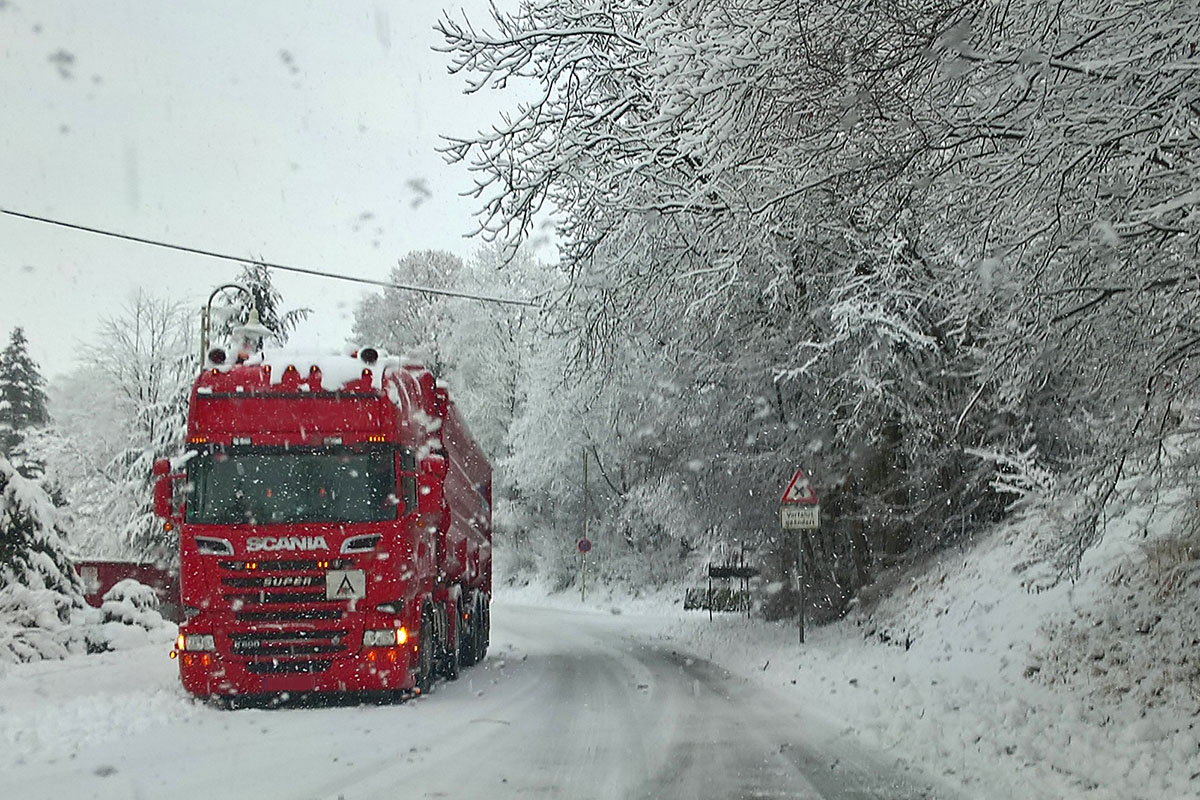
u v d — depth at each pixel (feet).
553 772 32.22
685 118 41.45
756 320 69.92
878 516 73.46
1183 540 42.86
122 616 79.56
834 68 36.19
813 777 31.65
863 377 60.39
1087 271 32.30
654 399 79.56
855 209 42.55
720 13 37.37
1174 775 27.78
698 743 38.22
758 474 81.25
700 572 152.15
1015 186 32.12
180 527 48.08
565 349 74.79
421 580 51.26
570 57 52.47
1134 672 38.70
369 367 49.83
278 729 40.52
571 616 156.35
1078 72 30.78
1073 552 34.40
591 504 182.80
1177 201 28.55
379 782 30.12
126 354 182.50
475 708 48.19
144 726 40.27
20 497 70.28
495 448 208.44
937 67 33.91
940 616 60.03
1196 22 28.55
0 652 62.75
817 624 83.05
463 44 52.60
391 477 48.65
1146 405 30.83
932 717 40.98
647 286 58.95
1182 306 31.19
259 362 50.34
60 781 29.40
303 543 47.50
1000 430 55.83
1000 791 29.04
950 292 42.09
